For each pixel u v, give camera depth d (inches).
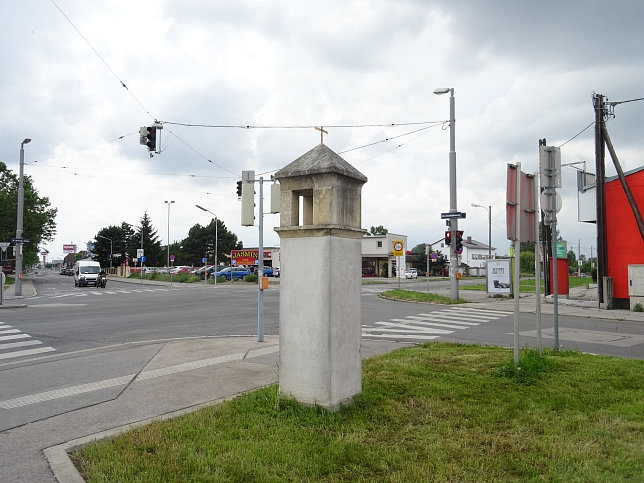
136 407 222.5
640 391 237.9
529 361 274.2
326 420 189.2
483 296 1125.1
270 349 376.5
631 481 143.3
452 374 270.1
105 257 4037.9
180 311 745.6
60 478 145.8
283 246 211.8
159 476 142.6
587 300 922.7
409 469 149.3
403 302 944.3
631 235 823.7
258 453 159.9
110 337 482.3
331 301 198.7
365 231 217.3
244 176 414.0
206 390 250.5
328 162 197.8
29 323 603.5
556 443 170.7
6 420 207.5
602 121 829.8
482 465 152.0
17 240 1175.6
